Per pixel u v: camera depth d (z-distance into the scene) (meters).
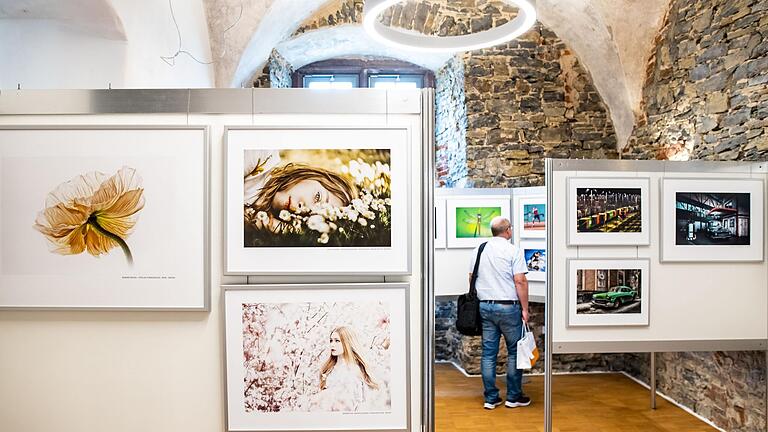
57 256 2.41
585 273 3.21
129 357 2.44
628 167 3.25
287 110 2.43
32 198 2.41
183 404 2.44
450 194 4.78
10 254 2.41
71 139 2.41
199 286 2.41
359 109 2.42
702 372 4.02
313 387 2.40
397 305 2.40
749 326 3.30
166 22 3.75
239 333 2.39
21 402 2.44
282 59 6.01
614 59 5.02
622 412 4.15
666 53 4.57
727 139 3.76
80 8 3.05
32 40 3.28
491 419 4.00
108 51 3.25
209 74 4.68
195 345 2.44
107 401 2.43
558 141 5.54
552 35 5.56
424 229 2.40
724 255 3.30
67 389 2.43
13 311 2.42
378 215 2.39
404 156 2.40
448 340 5.93
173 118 2.45
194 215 2.41
